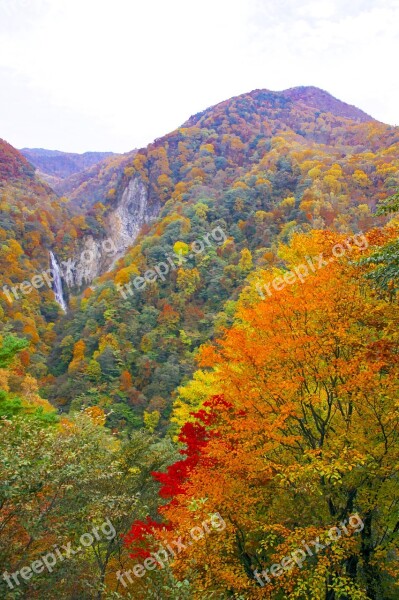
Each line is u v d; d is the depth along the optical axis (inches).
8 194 4303.6
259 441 360.8
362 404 337.1
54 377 2352.4
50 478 245.9
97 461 313.6
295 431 390.0
